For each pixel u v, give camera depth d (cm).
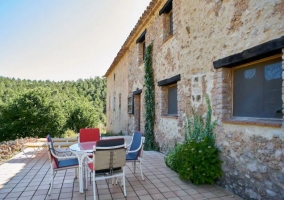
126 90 1132
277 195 250
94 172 298
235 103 353
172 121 573
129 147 435
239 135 316
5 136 968
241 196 308
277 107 274
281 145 246
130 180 381
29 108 1003
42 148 699
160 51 668
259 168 278
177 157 407
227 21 344
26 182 368
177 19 542
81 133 491
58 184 359
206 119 401
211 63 389
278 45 248
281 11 249
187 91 481
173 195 315
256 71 311
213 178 350
